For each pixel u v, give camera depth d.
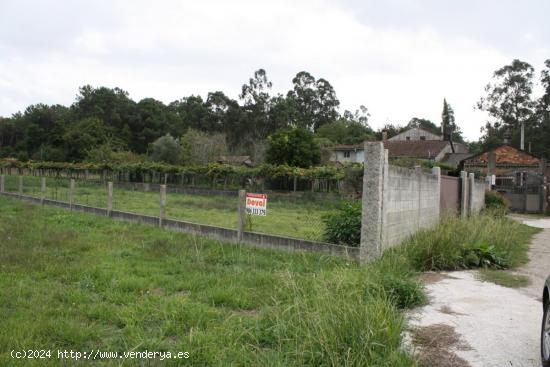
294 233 10.15
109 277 6.64
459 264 8.21
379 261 7.06
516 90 56.16
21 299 5.48
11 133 80.12
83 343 4.32
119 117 80.00
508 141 44.28
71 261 7.76
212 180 31.31
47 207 16.91
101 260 7.82
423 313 5.45
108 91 84.75
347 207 9.20
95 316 5.04
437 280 7.23
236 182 30.25
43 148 67.62
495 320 5.22
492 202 21.16
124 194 18.69
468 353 4.24
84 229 11.62
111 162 45.28
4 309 5.08
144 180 35.25
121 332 4.56
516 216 25.38
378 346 3.80
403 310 5.50
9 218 13.54
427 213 11.13
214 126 81.31
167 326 4.61
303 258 7.94
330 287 5.24
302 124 83.69
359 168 24.91
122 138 76.38
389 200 8.20
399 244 8.77
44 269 7.10
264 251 9.01
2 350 4.02
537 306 5.88
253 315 5.19
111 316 4.98
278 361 3.62
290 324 4.22
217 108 82.56
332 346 3.72
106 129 73.75
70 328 4.53
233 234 9.92
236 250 8.98
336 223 8.93
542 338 4.06
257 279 6.60
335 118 94.69
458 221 10.62
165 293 6.05
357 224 8.63
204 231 10.60
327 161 46.41
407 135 68.31
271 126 75.62
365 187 7.73
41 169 45.06
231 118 77.19
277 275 6.44
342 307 4.30
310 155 38.78
